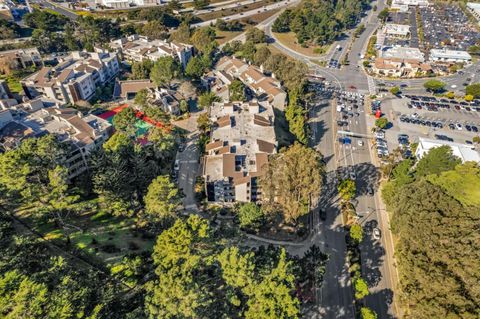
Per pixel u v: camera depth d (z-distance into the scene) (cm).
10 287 4697
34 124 11169
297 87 16038
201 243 6469
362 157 13412
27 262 5625
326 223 10306
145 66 17338
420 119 15975
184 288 5519
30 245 6194
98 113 14700
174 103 14912
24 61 17238
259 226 9506
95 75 16162
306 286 8244
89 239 7700
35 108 12062
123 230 8362
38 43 19375
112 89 16475
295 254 9231
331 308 8012
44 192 7325
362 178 12256
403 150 13575
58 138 10194
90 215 8575
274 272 6209
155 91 15238
